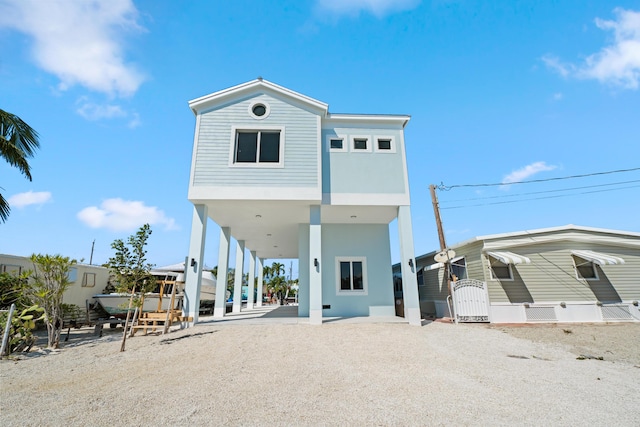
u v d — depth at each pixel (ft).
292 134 37.65
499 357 21.20
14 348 23.76
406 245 37.06
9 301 30.71
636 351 23.94
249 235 55.31
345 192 38.01
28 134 35.63
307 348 22.70
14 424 10.21
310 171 36.68
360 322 35.14
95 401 12.39
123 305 31.71
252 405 12.00
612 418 11.02
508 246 41.16
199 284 34.12
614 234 42.70
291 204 37.27
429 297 53.36
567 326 36.32
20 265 38.06
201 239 35.06
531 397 13.14
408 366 18.20
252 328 30.96
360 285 43.78
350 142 39.91
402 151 40.11
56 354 22.38
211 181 35.37
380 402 12.39
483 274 40.93
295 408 11.71
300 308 42.27
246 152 37.09
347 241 45.09
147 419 10.64
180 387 14.23
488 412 11.43
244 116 37.78
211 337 26.78
